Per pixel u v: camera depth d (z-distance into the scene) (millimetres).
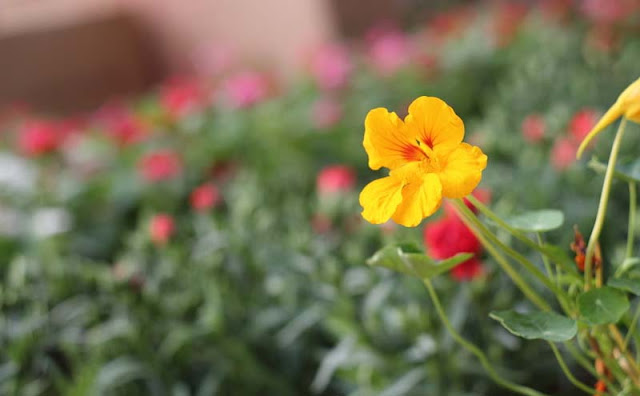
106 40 2580
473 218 525
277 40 2400
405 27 2615
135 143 1629
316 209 1172
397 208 496
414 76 1848
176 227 1204
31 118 2049
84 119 2275
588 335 557
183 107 1701
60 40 2457
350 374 845
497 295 806
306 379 930
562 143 1086
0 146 1794
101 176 1556
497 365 801
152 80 2713
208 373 901
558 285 562
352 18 2373
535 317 520
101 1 2697
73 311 936
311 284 957
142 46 2691
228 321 941
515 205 1054
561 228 999
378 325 828
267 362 939
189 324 935
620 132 510
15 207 1463
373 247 962
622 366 570
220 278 998
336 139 1602
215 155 1595
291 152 1572
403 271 551
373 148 508
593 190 1058
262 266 1024
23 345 875
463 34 2184
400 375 816
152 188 1471
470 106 1886
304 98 1878
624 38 1855
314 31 2309
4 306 935
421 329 793
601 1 1965
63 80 2469
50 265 1027
